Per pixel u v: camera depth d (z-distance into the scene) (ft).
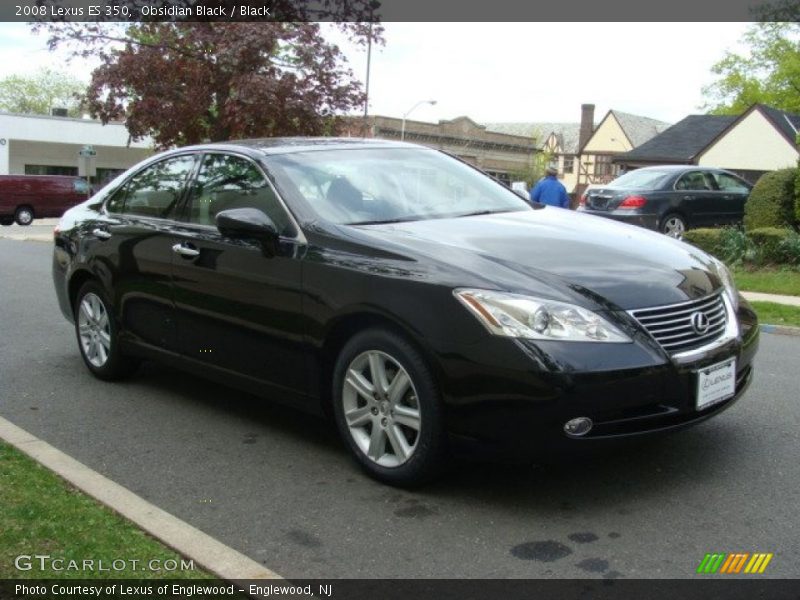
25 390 20.83
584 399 12.35
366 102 45.55
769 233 44.45
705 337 13.82
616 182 55.83
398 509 13.55
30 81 268.62
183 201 18.65
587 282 13.37
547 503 13.60
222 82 41.65
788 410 18.45
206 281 17.20
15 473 14.26
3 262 52.42
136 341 19.80
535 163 241.55
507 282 13.14
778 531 12.49
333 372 15.17
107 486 13.91
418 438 13.64
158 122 41.93
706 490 13.99
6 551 11.38
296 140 18.81
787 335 29.35
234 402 19.65
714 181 55.01
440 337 13.10
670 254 15.15
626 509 13.33
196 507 13.85
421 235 14.92
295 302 15.31
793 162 115.85
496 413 12.70
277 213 16.19
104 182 163.53
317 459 15.88
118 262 19.89
